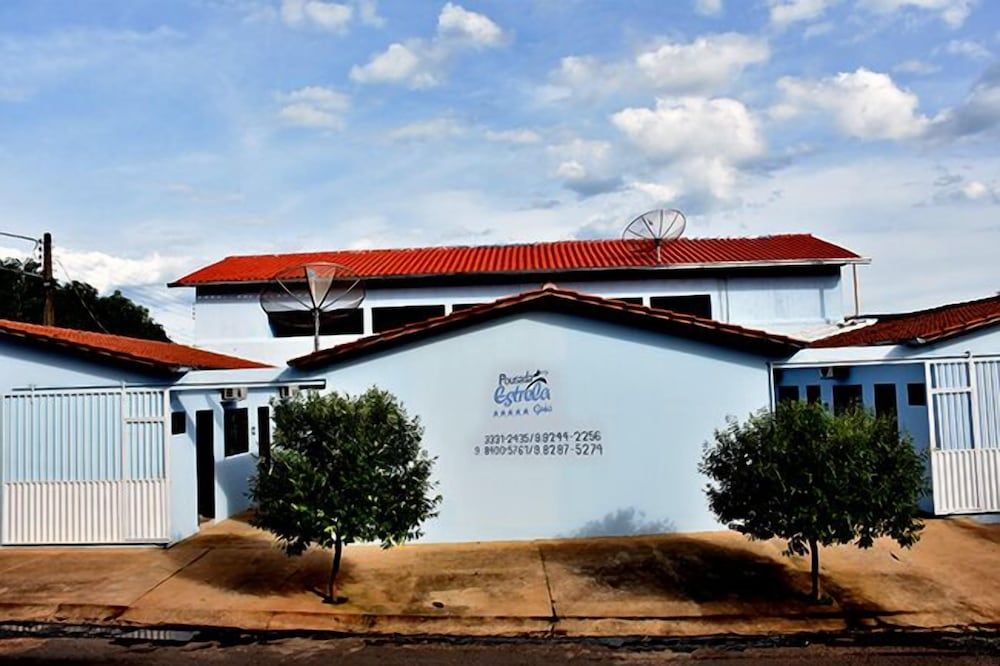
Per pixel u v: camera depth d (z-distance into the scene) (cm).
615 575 890
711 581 861
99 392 1075
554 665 652
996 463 1095
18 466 1076
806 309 1814
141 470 1062
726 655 670
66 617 790
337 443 777
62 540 1059
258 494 800
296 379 1080
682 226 1855
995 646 680
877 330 1545
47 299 2192
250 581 891
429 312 1830
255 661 665
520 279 1806
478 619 766
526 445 1078
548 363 1088
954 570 878
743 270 1809
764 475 736
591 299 1066
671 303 1841
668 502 1073
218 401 1279
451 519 1069
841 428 742
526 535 1065
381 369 1087
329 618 773
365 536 782
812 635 717
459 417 1081
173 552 1025
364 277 1744
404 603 812
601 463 1077
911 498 740
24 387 1123
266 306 1542
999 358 1102
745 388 1086
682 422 1080
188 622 770
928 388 1101
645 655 673
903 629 728
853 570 887
